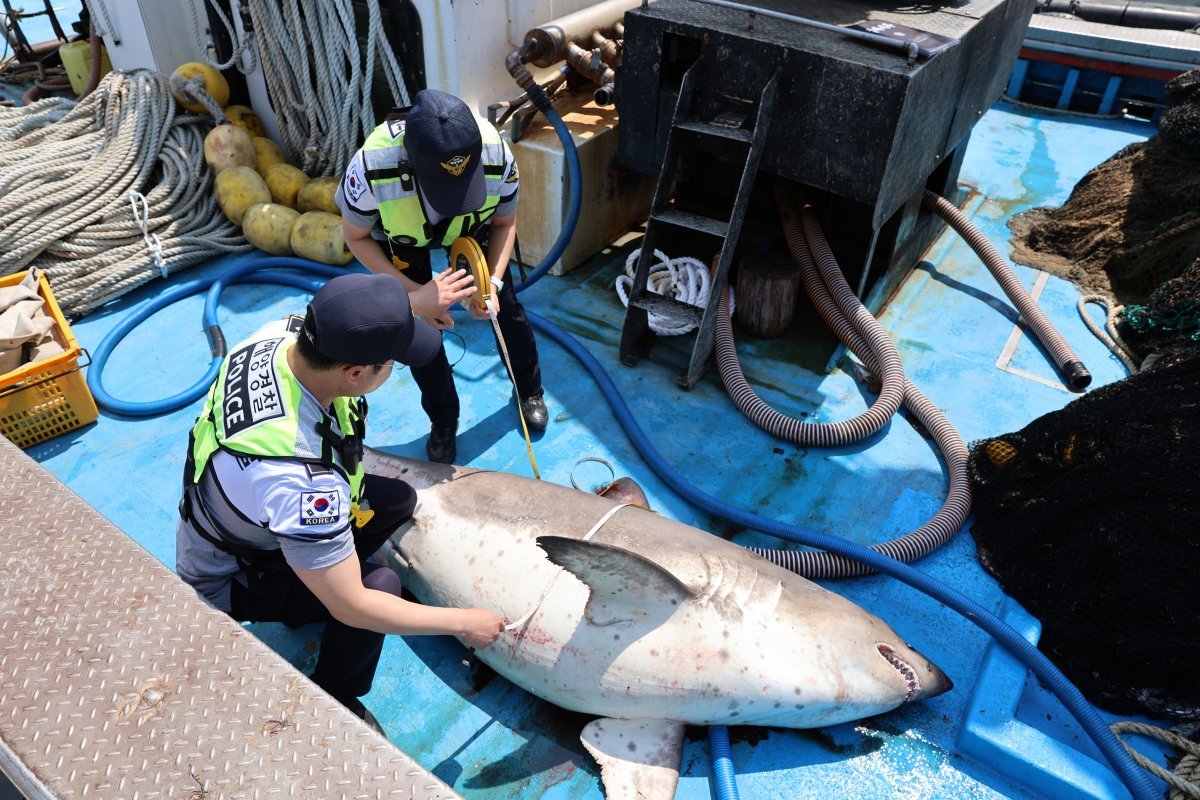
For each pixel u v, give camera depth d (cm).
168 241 462
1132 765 244
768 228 475
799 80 357
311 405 193
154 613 156
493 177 288
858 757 257
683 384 404
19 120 516
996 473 331
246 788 130
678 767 243
